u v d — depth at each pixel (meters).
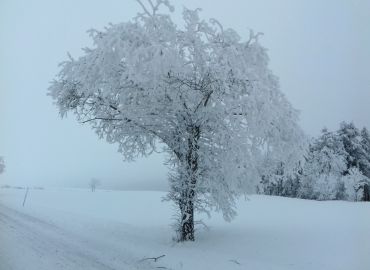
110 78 12.27
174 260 10.52
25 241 13.54
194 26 12.94
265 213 22.17
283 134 13.31
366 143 48.75
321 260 10.82
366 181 43.72
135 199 37.09
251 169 13.17
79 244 13.02
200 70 12.41
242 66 12.15
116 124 14.15
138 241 13.82
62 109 13.73
